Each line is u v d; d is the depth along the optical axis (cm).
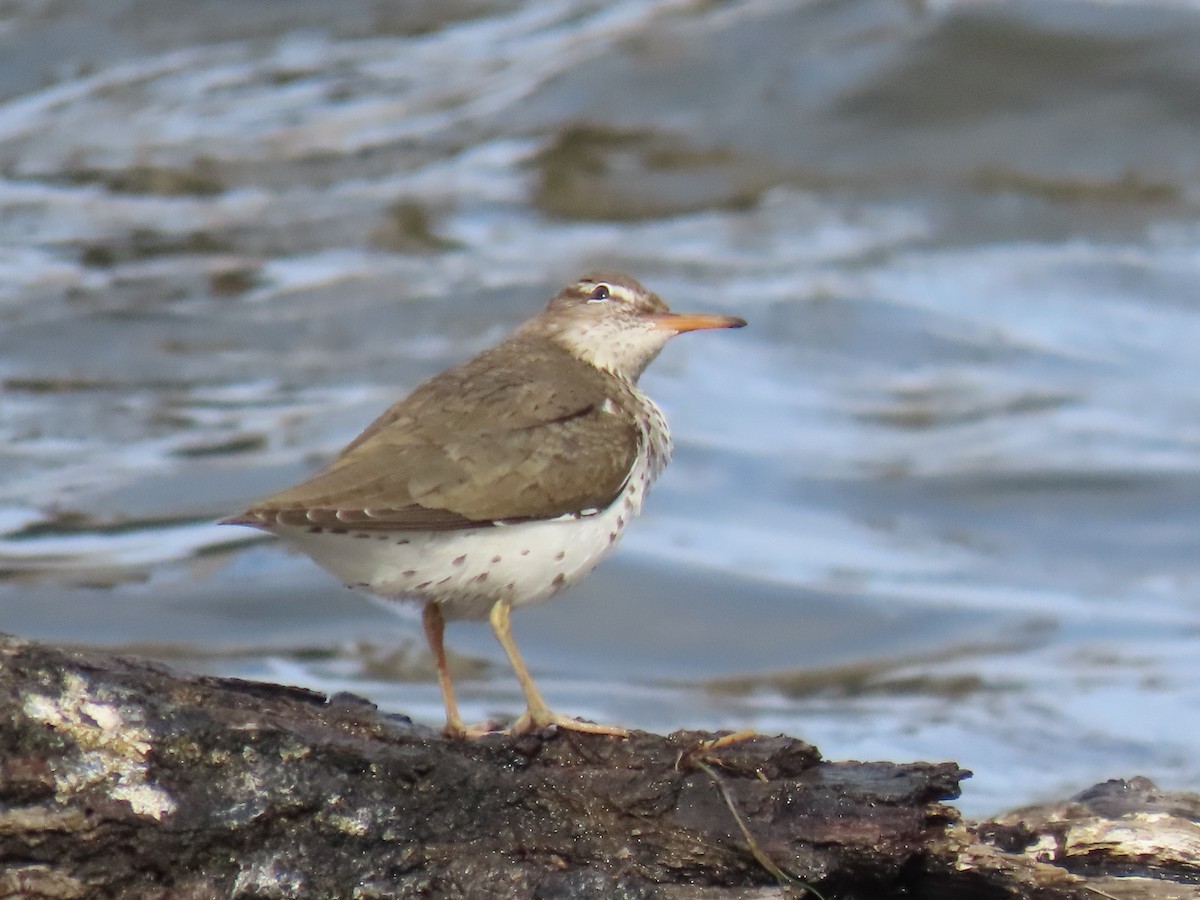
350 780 788
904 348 2203
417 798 796
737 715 1453
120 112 2636
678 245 2400
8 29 2761
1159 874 896
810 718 1445
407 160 2514
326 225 2391
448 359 2048
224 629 1569
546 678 1512
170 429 1914
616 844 813
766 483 1900
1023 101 2475
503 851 804
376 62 2764
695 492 1870
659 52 2577
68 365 2042
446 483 905
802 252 2395
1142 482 1898
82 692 766
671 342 2222
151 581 1628
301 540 897
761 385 2119
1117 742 1396
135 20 2791
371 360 2058
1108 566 1766
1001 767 1347
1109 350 2214
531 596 935
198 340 2100
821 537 1808
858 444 2002
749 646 1577
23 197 2422
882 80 2492
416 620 1592
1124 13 2511
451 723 920
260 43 2817
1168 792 991
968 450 1981
